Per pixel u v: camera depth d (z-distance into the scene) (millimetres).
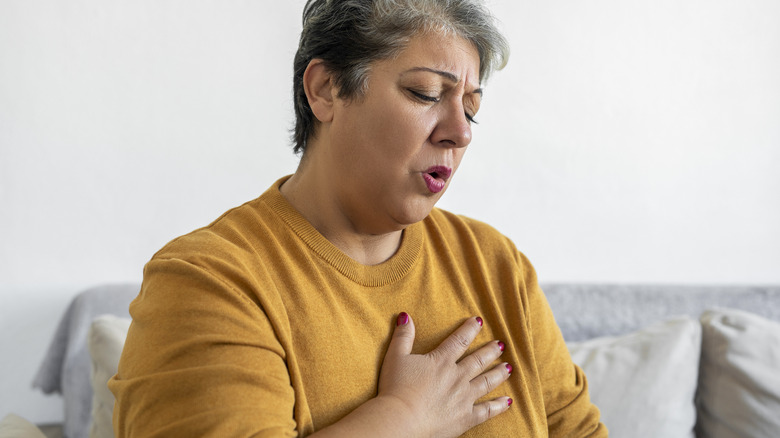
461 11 766
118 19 1773
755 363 1438
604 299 1773
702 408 1486
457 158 785
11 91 1730
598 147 2002
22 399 1771
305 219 814
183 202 1845
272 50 1868
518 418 862
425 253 892
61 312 1784
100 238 1805
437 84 745
